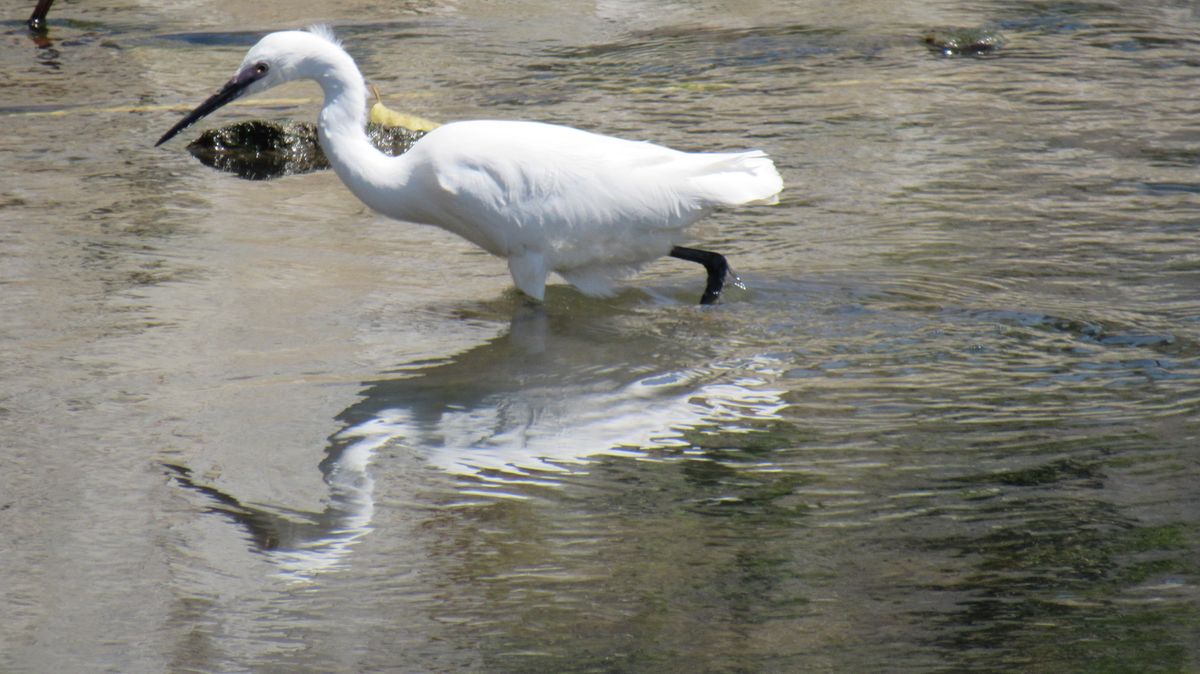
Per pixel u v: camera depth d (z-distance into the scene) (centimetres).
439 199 1173
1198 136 1605
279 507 825
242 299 1173
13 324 1104
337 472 867
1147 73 1897
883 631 687
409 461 881
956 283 1199
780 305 1164
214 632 699
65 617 714
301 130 1656
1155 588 718
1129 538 768
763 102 1794
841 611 705
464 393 988
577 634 690
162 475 863
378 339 1091
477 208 1150
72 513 817
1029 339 1073
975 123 1678
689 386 1000
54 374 1012
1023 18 2241
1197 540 763
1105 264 1230
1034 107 1741
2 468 869
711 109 1764
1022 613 698
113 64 2025
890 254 1273
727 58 2030
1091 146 1575
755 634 686
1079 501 811
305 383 1003
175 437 915
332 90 1183
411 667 666
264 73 1190
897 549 764
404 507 823
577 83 1911
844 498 824
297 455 891
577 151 1152
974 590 721
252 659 676
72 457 885
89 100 1845
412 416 948
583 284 1191
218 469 872
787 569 746
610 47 2109
